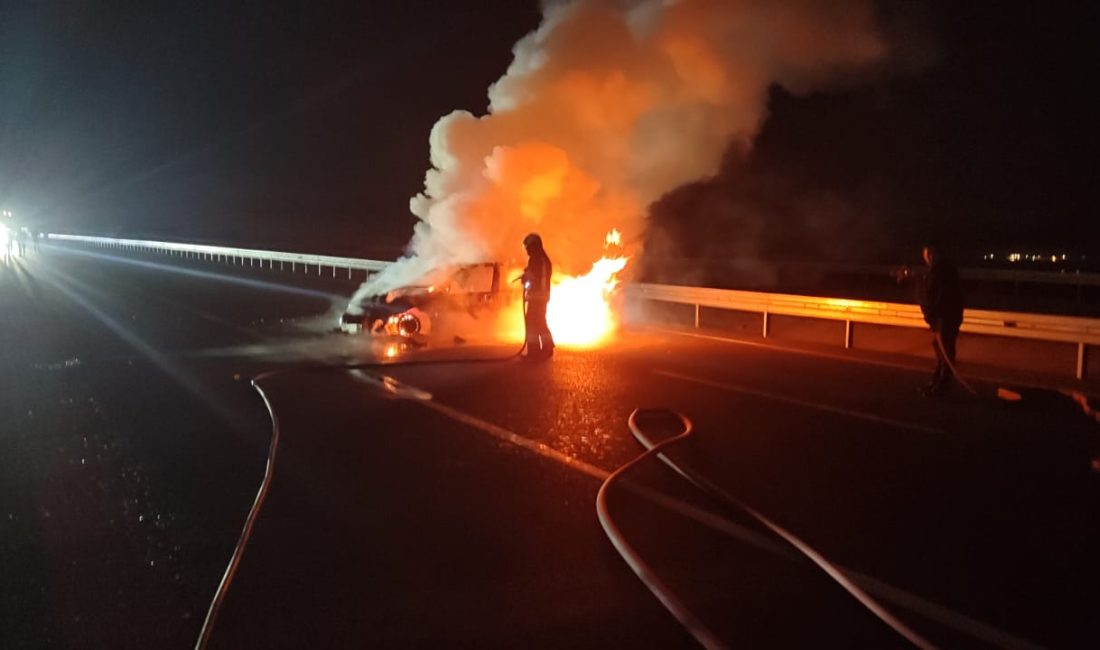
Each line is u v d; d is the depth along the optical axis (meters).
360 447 9.09
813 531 6.55
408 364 14.36
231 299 28.25
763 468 8.25
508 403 11.32
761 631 4.95
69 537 6.56
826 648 4.75
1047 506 7.14
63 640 4.93
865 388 12.35
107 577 5.81
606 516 6.79
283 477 8.02
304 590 5.55
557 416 10.55
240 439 9.55
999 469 8.22
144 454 8.91
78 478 8.09
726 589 5.52
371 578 5.73
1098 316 20.45
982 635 4.89
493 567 5.90
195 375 13.71
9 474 8.21
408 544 6.33
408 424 10.14
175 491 7.68
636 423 10.09
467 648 4.78
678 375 13.43
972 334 17.95
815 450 8.91
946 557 6.04
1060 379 13.12
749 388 12.35
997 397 11.64
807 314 17.58
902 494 7.45
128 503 7.35
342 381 12.97
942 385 11.73
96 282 36.62
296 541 6.39
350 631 4.99
